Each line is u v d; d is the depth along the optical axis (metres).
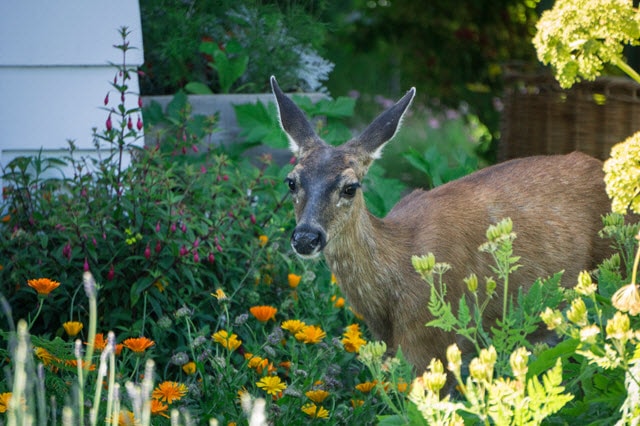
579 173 7.18
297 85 12.08
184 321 6.79
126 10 9.04
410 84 15.34
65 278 6.73
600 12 4.40
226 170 8.88
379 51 15.54
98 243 7.00
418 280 6.36
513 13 14.36
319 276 8.15
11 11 8.77
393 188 9.83
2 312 6.64
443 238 6.51
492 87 14.50
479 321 4.70
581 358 4.80
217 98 10.75
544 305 4.92
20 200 7.62
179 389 5.16
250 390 5.73
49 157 9.06
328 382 5.71
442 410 4.27
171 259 6.92
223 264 7.43
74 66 9.01
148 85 11.58
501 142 10.80
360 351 4.42
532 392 3.99
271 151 10.70
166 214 6.96
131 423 4.45
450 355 3.89
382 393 4.42
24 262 6.75
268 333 7.12
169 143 9.78
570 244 6.90
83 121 9.11
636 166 4.27
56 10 8.86
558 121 9.62
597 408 4.64
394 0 15.31
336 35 15.39
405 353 6.39
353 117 15.22
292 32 11.93
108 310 6.95
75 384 4.76
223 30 11.91
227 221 7.60
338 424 5.47
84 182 7.73
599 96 9.03
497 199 6.86
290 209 8.60
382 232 6.41
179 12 11.23
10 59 8.83
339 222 6.20
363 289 6.41
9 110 8.92
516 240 6.71
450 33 14.96
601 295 5.16
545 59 4.64
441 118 15.17
